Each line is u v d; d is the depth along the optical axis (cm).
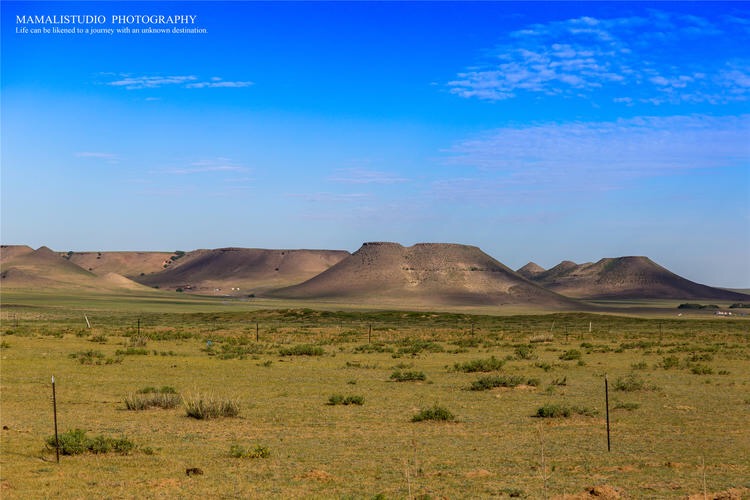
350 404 2756
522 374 3944
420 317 12556
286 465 1719
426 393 3117
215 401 2480
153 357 4853
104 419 2384
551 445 1980
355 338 7562
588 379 3681
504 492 1466
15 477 1569
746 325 10706
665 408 2666
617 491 1458
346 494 1445
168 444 1966
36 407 2641
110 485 1515
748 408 2666
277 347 6116
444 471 1658
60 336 7038
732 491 1424
